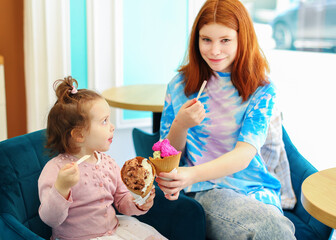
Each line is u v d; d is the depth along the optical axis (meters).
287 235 1.25
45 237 1.33
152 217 1.40
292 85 4.25
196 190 1.44
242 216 1.27
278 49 4.38
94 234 1.23
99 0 3.21
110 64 3.39
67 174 1.04
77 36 3.20
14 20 3.03
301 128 3.58
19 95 3.18
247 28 1.37
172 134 1.40
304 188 1.13
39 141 1.37
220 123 1.48
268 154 1.65
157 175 1.16
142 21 3.46
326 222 1.00
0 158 1.24
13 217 1.17
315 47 4.14
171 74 3.69
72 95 1.22
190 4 3.58
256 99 1.43
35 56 3.01
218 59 1.37
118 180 1.36
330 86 4.18
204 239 1.32
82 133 1.21
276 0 4.20
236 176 1.47
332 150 3.23
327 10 3.93
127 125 3.56
